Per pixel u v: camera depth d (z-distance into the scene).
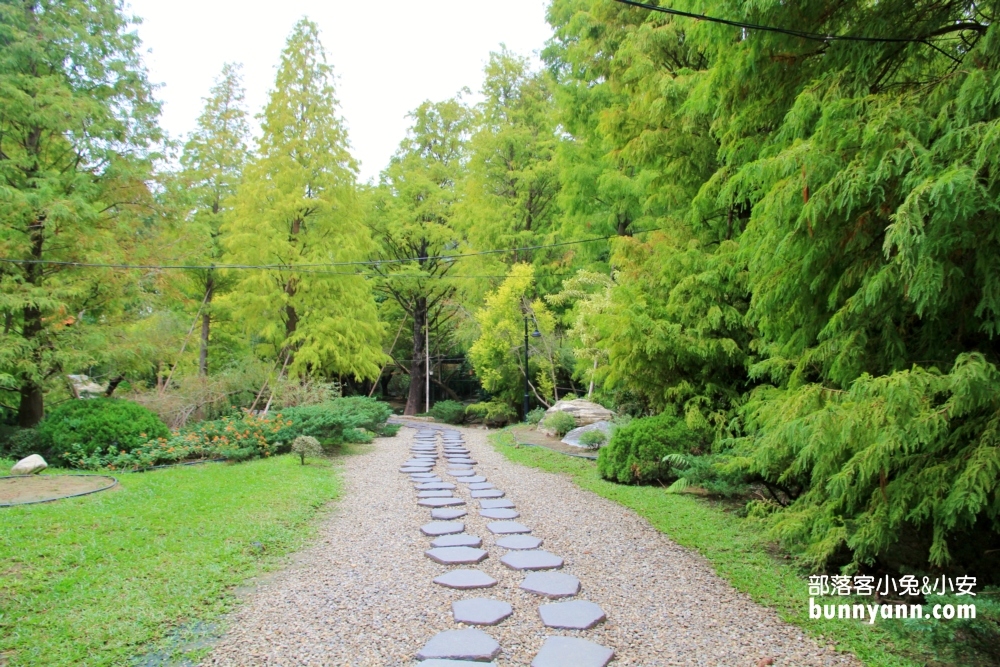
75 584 3.64
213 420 10.66
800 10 3.86
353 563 4.35
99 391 12.59
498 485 7.49
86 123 9.61
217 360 17.02
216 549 4.38
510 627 3.24
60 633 3.02
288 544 4.74
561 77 14.68
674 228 7.79
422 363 24.16
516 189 18.06
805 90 3.78
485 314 16.62
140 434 8.54
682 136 7.11
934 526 3.20
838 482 3.37
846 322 3.67
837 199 3.22
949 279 2.98
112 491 6.23
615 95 10.55
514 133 17.69
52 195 9.09
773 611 3.48
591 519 5.68
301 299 15.12
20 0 9.45
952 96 3.12
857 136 3.32
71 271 9.86
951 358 3.46
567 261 16.58
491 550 4.67
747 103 4.71
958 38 3.57
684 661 2.87
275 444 9.31
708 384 7.24
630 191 11.00
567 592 3.72
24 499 5.79
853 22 3.83
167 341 11.05
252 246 14.30
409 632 3.16
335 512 5.97
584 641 3.06
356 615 3.38
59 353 9.13
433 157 22.86
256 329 15.00
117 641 2.97
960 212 2.71
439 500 6.52
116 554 4.18
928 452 3.28
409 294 22.58
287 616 3.36
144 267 10.08
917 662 2.85
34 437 8.45
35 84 9.17
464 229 19.64
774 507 4.90
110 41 10.10
